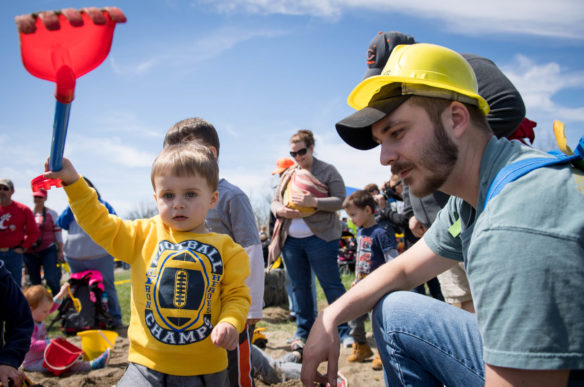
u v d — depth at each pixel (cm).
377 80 142
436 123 133
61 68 106
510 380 109
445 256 170
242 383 230
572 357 103
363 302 173
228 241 191
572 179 112
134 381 168
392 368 162
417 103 134
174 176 179
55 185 173
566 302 104
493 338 110
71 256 530
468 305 279
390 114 136
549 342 104
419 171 136
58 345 364
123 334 503
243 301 179
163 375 167
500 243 110
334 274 403
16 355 216
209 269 177
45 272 655
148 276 175
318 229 397
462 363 146
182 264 174
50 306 396
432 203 268
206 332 172
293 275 409
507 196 115
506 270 108
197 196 182
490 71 233
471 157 136
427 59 136
